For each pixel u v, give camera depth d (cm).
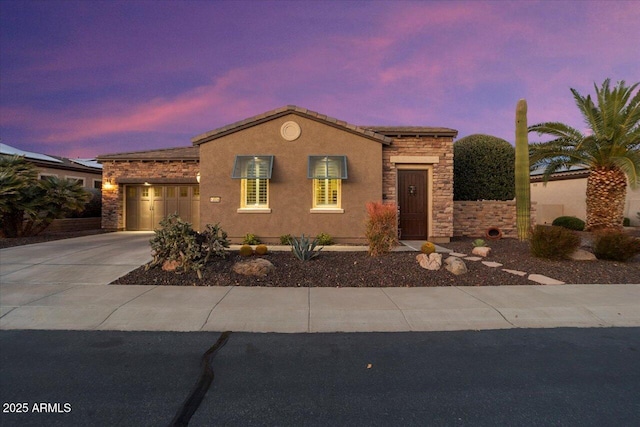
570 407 323
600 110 1382
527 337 496
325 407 321
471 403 329
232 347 457
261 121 1242
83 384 361
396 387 358
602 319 567
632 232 1546
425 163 1344
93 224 1866
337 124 1234
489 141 1594
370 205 1009
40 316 560
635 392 350
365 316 570
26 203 1360
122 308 590
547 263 911
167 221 852
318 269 833
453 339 488
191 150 1933
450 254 1042
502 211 1467
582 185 2188
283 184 1241
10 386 356
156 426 293
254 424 296
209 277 770
